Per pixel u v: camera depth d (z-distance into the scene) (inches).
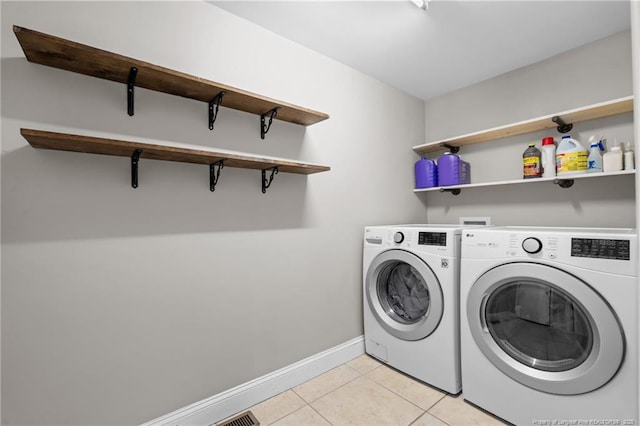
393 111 99.8
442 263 66.5
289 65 73.7
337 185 83.2
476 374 61.2
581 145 74.0
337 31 71.0
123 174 51.7
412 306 76.7
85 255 48.3
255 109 64.6
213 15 62.1
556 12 64.9
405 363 74.5
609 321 45.1
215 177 61.4
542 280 51.6
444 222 106.7
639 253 38.5
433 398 66.1
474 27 69.7
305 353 75.2
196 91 55.5
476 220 98.2
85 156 48.6
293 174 73.9
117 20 51.7
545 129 83.3
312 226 77.5
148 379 53.7
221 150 62.4
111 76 49.4
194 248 58.8
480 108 97.0
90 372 48.5
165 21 56.5
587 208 76.3
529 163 80.0
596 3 62.1
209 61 61.2
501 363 56.7
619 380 44.8
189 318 58.1
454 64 86.3
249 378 65.7
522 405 54.6
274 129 70.7
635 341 43.4
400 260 75.0
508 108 90.7
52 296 45.8
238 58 65.2
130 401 51.9
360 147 89.3
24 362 43.8
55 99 46.5
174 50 57.1
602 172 67.5
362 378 75.0
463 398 65.4
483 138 92.8
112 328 50.4
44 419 45.0
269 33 70.4
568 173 71.8
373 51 79.6
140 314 53.0
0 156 42.9
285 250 72.1
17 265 43.6
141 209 53.3
